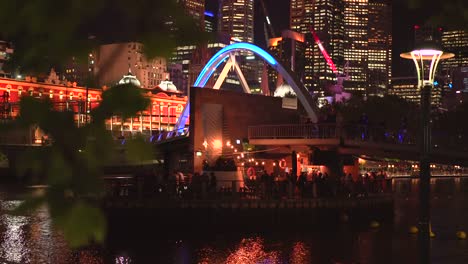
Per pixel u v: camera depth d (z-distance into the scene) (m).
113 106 2.42
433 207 56.38
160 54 2.36
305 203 40.41
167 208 38.34
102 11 2.34
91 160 2.42
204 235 37.56
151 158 2.55
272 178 43.22
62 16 2.31
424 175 22.59
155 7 2.37
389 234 37.81
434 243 33.62
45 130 2.44
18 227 33.84
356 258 29.67
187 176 45.53
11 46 2.39
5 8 2.27
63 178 2.38
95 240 2.38
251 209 39.28
